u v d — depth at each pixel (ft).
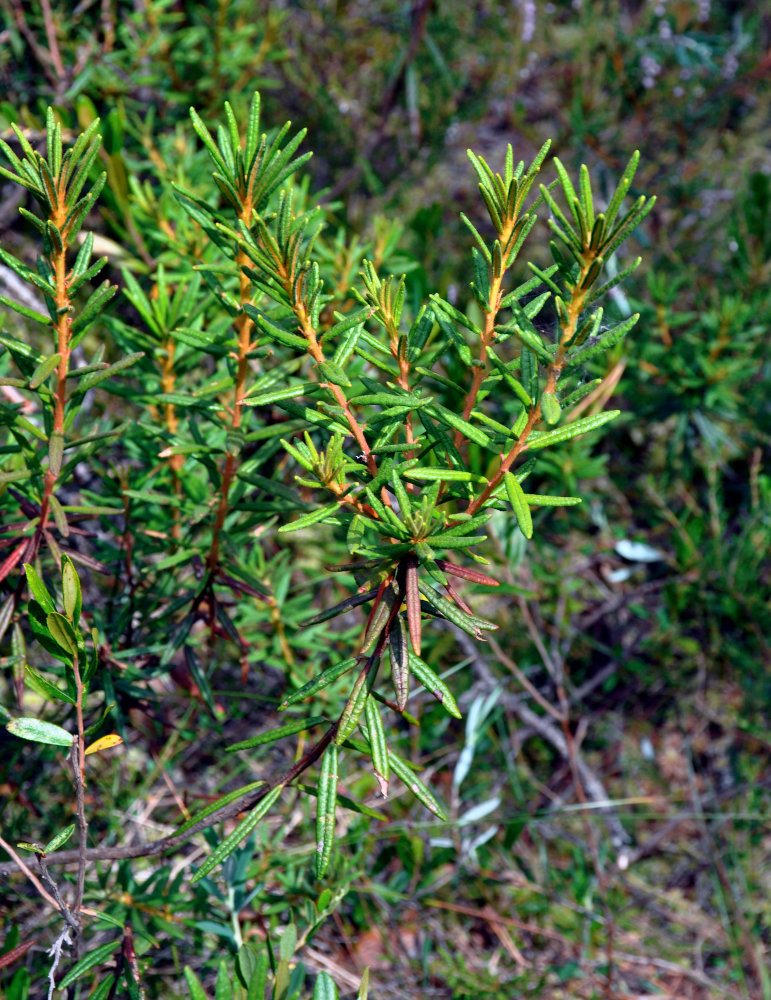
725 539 11.84
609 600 11.78
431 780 10.08
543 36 14.71
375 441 4.13
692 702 11.21
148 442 6.71
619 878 9.96
